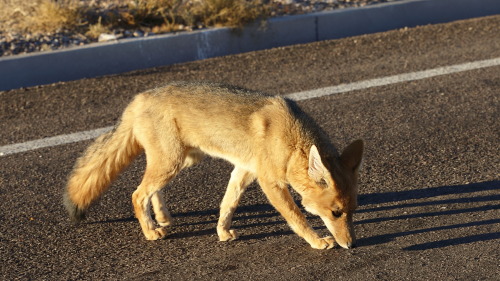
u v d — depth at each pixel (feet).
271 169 38.14
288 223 38.75
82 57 69.15
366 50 73.72
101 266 36.96
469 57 69.77
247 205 43.80
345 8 80.53
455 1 83.71
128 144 41.42
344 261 36.22
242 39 75.87
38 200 45.11
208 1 77.30
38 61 67.51
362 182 45.88
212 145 40.19
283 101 39.01
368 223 40.50
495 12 85.05
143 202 40.04
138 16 76.54
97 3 80.07
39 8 76.13
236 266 36.29
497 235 37.93
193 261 37.11
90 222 42.24
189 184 46.85
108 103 61.77
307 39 78.38
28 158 51.62
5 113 60.29
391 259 36.14
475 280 33.63
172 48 72.84
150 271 36.17
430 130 53.57
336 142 52.60
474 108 57.41
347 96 61.46
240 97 39.73
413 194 43.78
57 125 57.52
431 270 34.78
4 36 71.92
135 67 71.46
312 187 36.91
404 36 77.56
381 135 53.26
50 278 35.88
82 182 41.32
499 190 43.42
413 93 61.31
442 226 39.45
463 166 47.26
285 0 83.10
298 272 35.29
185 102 39.96
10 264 37.37
